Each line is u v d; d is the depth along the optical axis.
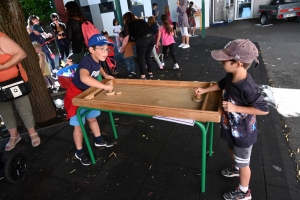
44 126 3.52
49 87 5.12
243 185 1.82
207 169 2.28
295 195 1.91
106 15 11.41
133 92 2.23
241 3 11.92
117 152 2.71
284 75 4.53
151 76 5.20
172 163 2.44
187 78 4.97
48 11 10.55
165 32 5.34
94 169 2.48
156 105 1.87
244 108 1.50
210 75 4.98
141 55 4.70
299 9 9.44
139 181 2.25
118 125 3.31
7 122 2.93
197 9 10.52
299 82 4.14
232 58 1.47
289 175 2.12
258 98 1.47
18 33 3.07
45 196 2.21
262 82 4.25
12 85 2.53
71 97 2.28
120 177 2.33
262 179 2.09
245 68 1.50
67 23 3.94
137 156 2.61
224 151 2.51
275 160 2.31
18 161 2.39
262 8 10.12
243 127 1.61
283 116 3.13
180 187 2.12
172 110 1.64
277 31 8.64
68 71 4.53
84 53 4.26
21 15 3.12
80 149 2.55
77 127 2.38
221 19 11.46
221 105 1.68
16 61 2.39
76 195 2.17
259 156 2.38
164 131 3.03
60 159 2.72
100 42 2.03
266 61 5.47
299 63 5.11
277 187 2.00
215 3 11.06
